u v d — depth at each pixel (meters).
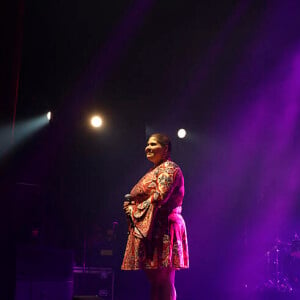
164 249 3.29
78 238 10.44
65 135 11.12
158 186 3.31
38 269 3.72
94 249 8.67
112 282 6.98
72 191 11.27
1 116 2.91
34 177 10.73
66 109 11.05
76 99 11.07
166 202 3.40
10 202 2.94
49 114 10.73
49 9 8.97
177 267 3.34
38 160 10.82
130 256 3.34
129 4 9.17
